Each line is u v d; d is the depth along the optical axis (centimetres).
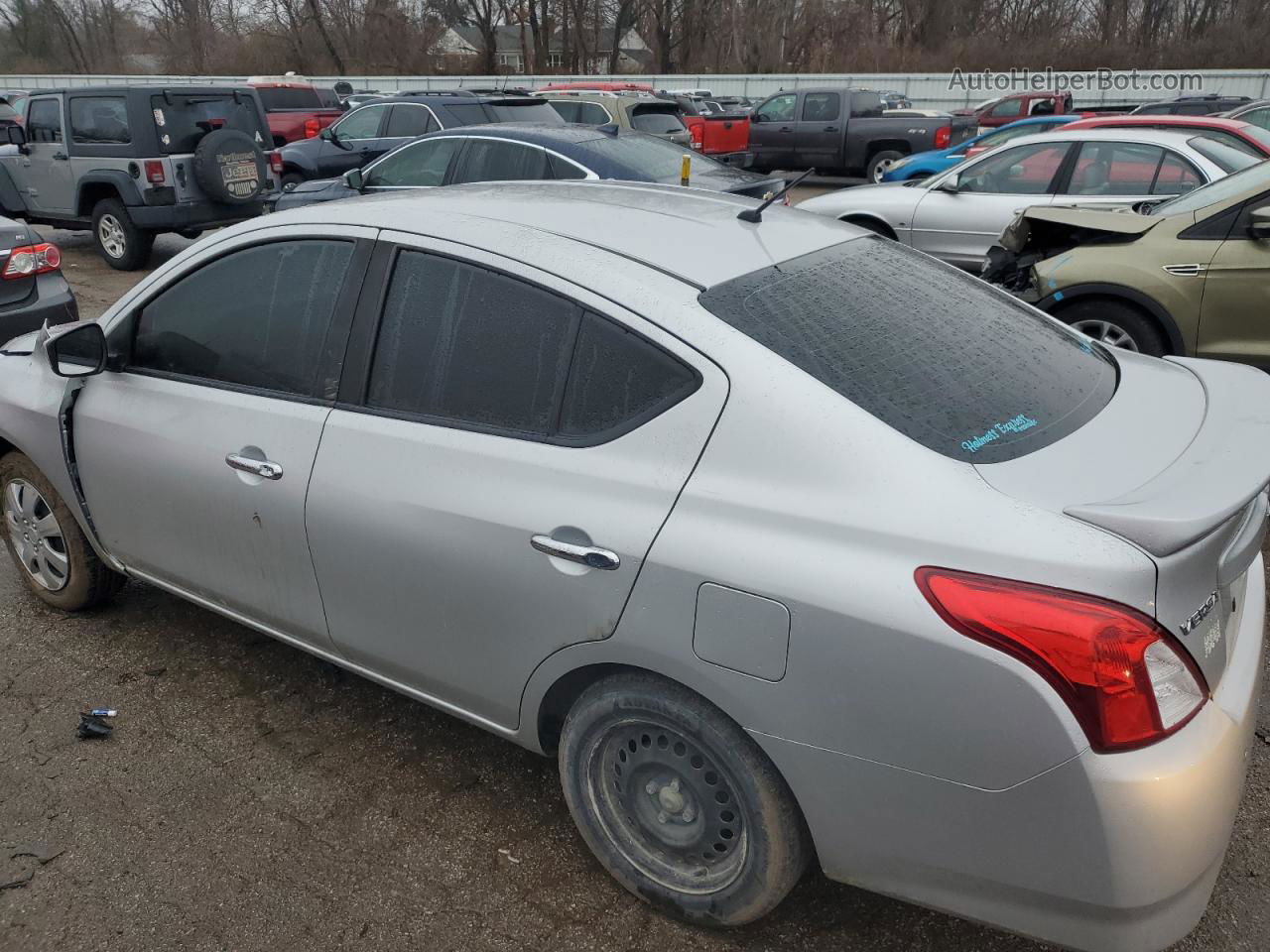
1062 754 177
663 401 221
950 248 845
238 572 306
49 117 1105
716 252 252
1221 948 235
